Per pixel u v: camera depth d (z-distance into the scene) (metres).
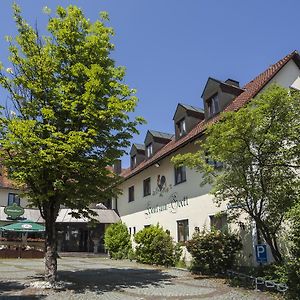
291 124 11.94
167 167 24.81
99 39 13.92
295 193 11.94
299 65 19.08
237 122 11.83
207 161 15.09
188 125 23.36
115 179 14.34
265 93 12.31
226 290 12.45
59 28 13.87
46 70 13.27
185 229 22.00
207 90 21.36
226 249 15.96
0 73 13.23
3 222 38.75
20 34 13.57
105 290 12.55
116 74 14.14
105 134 13.68
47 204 13.74
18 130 11.80
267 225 12.62
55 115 13.28
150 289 12.80
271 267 12.50
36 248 31.61
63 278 15.72
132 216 30.70
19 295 11.38
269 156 12.24
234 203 13.47
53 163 12.17
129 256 27.88
